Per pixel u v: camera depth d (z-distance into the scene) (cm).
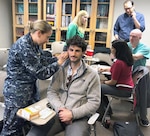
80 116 160
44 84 304
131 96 241
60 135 194
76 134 149
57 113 163
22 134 193
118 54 230
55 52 366
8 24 521
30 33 163
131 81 242
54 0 464
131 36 261
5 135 185
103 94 247
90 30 469
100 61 334
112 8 447
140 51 258
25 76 167
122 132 221
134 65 263
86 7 462
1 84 204
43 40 164
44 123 138
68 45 171
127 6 339
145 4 476
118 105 312
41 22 159
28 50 156
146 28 491
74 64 174
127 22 352
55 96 177
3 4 490
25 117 142
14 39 511
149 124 259
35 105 162
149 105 240
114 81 237
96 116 163
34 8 481
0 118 184
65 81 176
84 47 170
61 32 484
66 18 475
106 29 464
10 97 171
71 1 462
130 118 272
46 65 179
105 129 245
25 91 172
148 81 228
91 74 170
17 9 492
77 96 171
